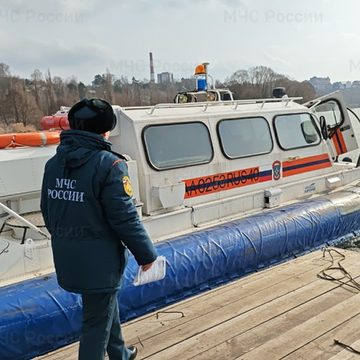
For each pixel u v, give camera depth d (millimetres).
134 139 4477
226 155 5148
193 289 4281
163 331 2971
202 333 2912
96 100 2037
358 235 6047
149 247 2021
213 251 4391
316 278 3730
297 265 4070
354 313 3074
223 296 3469
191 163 4840
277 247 4957
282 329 2904
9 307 3186
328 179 6379
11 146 3891
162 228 4578
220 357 2627
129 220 1950
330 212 5633
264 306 3250
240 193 5324
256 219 4996
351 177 6824
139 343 2826
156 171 4551
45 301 3307
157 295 3941
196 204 4910
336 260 4148
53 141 4105
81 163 1956
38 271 3777
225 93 6262
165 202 4523
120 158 2041
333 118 6973
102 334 2094
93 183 1930
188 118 4875
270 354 2627
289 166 5871
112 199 1917
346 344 2686
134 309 3809
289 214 5258
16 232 3949
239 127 5336
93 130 2014
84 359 2066
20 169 3758
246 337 2830
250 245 4676
